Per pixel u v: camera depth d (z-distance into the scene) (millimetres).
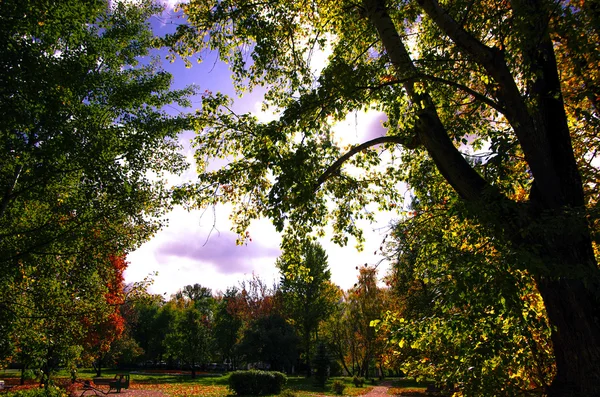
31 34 5895
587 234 3445
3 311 7266
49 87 5828
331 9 6793
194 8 6754
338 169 6762
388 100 5918
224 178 5840
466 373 4129
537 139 4234
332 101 4859
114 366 53312
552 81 4422
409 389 23781
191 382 30219
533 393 4504
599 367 3549
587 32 4164
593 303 3730
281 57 7410
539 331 4344
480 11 4652
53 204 7812
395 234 6105
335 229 7840
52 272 8055
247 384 22141
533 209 3967
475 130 6289
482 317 3764
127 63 9562
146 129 8391
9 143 6254
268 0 6324
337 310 39781
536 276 3613
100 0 7254
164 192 8930
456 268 3527
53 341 8555
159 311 56719
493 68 4410
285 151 5301
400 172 7672
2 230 7492
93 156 6938
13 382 23172
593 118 4418
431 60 4676
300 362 44688
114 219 8430
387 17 5418
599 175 5062
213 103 5953
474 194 4484
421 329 4230
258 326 38594
